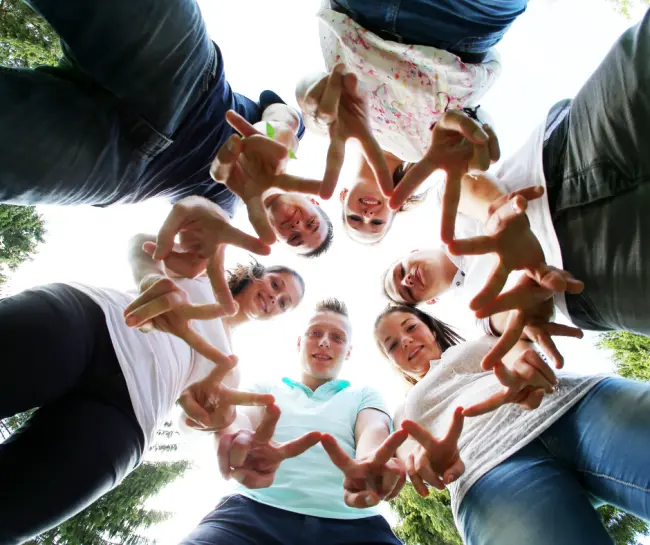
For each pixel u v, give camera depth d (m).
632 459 0.91
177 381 1.16
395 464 0.86
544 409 1.08
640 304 0.94
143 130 1.12
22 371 0.89
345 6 1.15
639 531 2.30
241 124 0.77
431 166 0.75
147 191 1.23
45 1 0.95
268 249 0.75
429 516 2.47
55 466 0.90
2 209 2.53
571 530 0.88
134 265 1.12
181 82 1.08
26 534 0.86
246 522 1.05
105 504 2.29
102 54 1.00
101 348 1.06
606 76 0.92
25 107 0.94
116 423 1.01
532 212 1.09
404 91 1.22
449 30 1.12
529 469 1.01
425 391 1.32
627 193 0.94
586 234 1.00
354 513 1.11
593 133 0.95
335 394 1.44
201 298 1.22
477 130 0.69
